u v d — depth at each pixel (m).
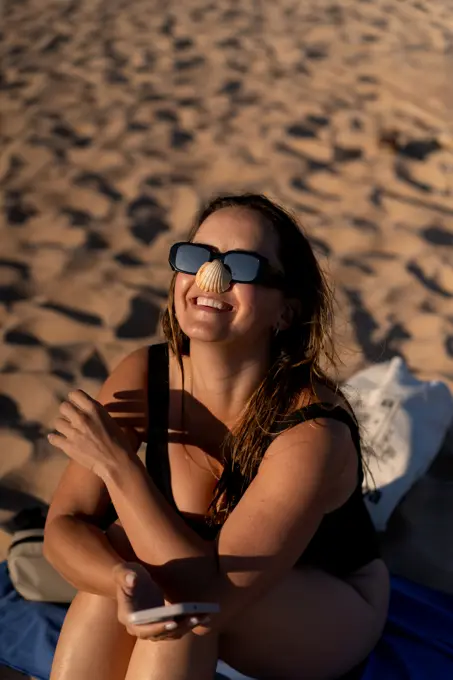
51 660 2.16
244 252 1.63
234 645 1.82
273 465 1.69
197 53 7.34
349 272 4.29
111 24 8.00
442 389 2.95
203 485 1.87
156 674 1.63
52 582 2.31
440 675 2.10
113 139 5.70
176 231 4.67
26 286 4.05
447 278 4.31
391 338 3.79
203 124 5.97
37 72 6.78
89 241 4.50
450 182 5.30
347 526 1.89
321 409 1.72
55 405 3.25
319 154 5.58
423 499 2.83
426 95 6.49
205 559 1.62
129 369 1.96
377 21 8.31
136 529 1.64
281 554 1.65
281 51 7.44
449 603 2.38
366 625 1.93
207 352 1.76
